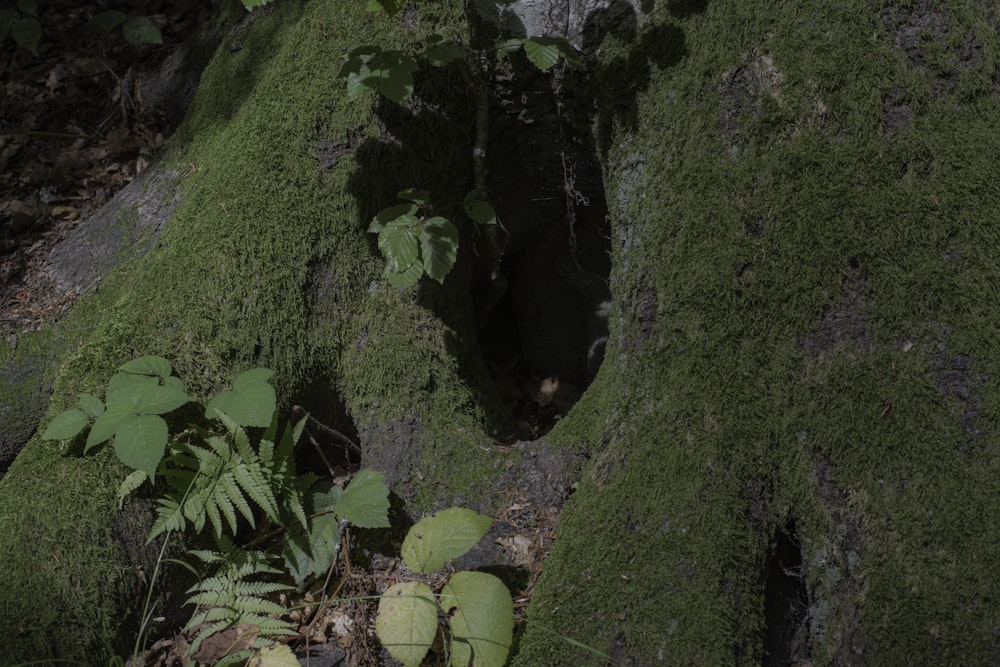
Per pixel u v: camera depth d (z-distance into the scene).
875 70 2.24
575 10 2.71
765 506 2.29
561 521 2.51
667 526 2.30
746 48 2.36
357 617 2.48
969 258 2.17
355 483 2.54
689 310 2.38
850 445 2.20
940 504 2.12
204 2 4.55
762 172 2.32
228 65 3.36
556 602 2.32
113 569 2.43
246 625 2.51
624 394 2.50
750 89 2.35
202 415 2.64
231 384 2.70
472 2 2.83
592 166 3.04
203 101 3.37
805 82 2.28
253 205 2.81
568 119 2.89
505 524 2.66
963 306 2.15
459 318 3.10
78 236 3.37
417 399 2.85
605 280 3.66
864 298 2.22
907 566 2.13
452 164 2.99
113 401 2.46
